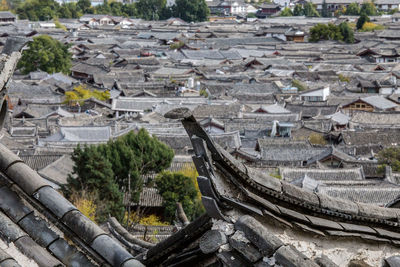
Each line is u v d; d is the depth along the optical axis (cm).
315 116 11419
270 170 6688
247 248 734
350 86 15338
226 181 792
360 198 5425
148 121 10212
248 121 9969
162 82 15488
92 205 4034
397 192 5469
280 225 858
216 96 13388
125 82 15650
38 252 739
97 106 12538
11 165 796
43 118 10588
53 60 16638
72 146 7762
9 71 809
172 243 849
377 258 988
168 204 4559
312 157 7656
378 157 7531
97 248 750
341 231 936
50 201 776
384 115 11169
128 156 4741
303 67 18000
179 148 7862
